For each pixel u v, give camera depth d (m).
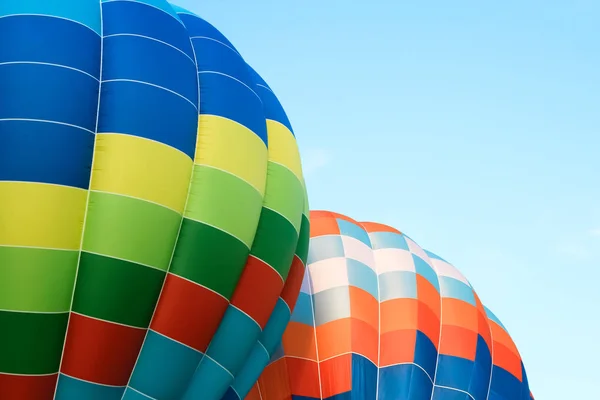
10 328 8.89
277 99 12.96
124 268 9.31
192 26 12.02
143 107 9.91
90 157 9.46
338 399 13.29
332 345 13.80
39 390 9.12
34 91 9.38
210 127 10.52
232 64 11.62
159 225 9.57
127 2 11.12
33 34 9.81
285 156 11.79
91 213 9.31
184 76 10.62
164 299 9.66
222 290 10.10
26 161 9.07
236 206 10.30
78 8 10.51
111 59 10.22
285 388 13.33
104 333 9.27
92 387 9.29
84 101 9.63
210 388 10.13
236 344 10.38
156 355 9.62
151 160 9.68
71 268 9.17
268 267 10.78
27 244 8.94
